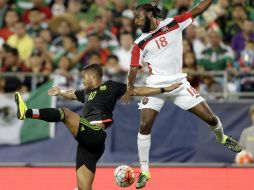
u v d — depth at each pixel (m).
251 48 42.12
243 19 44.66
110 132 38.16
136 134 38.12
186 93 25.92
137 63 25.56
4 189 30.16
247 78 39.84
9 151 38.66
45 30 43.91
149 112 26.14
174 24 25.73
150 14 25.53
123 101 25.56
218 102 37.94
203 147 37.97
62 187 30.20
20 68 41.22
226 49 41.72
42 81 39.28
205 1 26.12
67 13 45.59
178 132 38.06
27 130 38.72
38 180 30.39
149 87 25.52
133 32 43.34
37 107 38.38
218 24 44.53
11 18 45.47
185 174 30.34
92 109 25.11
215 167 30.73
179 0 44.47
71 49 42.94
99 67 25.80
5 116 38.72
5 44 41.44
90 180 24.73
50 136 38.66
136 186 26.36
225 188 29.94
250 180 30.02
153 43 25.56
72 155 38.44
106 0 47.25
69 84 39.28
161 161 37.97
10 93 38.75
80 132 24.44
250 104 37.84
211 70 41.16
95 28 44.16
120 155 38.00
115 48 43.28
